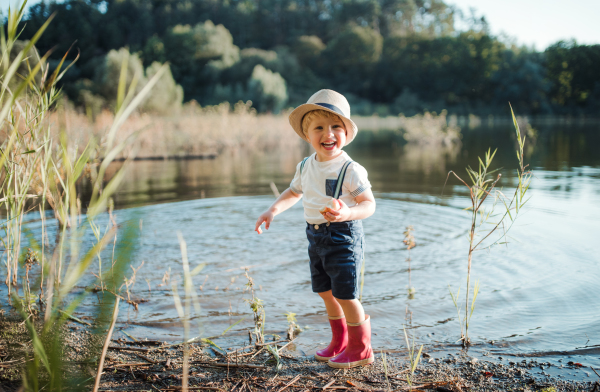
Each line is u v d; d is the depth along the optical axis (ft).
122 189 21.80
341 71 223.51
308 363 6.90
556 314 8.09
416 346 7.25
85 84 96.68
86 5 221.05
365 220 15.43
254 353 7.19
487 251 11.71
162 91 84.89
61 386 4.39
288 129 58.08
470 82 189.16
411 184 22.71
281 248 12.54
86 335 7.39
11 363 6.63
